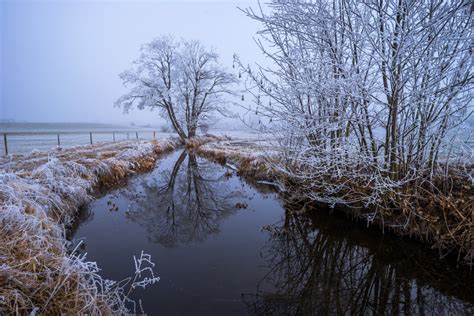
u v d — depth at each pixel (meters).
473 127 4.43
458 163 4.97
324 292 3.67
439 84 4.25
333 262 4.52
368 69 4.38
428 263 4.19
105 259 4.37
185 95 25.23
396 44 4.12
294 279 3.96
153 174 11.41
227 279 3.87
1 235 2.99
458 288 3.64
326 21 4.61
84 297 2.58
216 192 8.82
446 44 4.06
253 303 3.34
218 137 28.16
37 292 2.47
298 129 5.26
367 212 5.27
